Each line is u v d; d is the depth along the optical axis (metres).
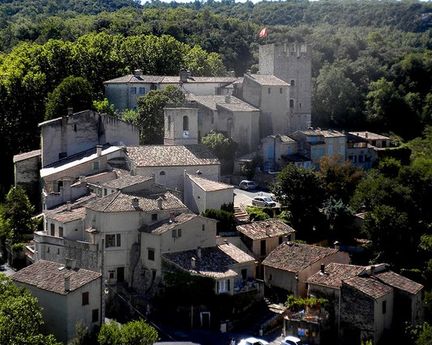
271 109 143.25
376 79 197.75
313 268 89.12
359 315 80.94
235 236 95.69
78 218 90.12
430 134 173.38
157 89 146.38
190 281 82.94
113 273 87.81
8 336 62.75
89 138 115.00
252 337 79.19
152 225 88.44
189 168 106.56
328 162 119.94
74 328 72.81
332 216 105.62
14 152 137.88
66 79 135.38
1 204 114.31
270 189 120.44
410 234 100.56
